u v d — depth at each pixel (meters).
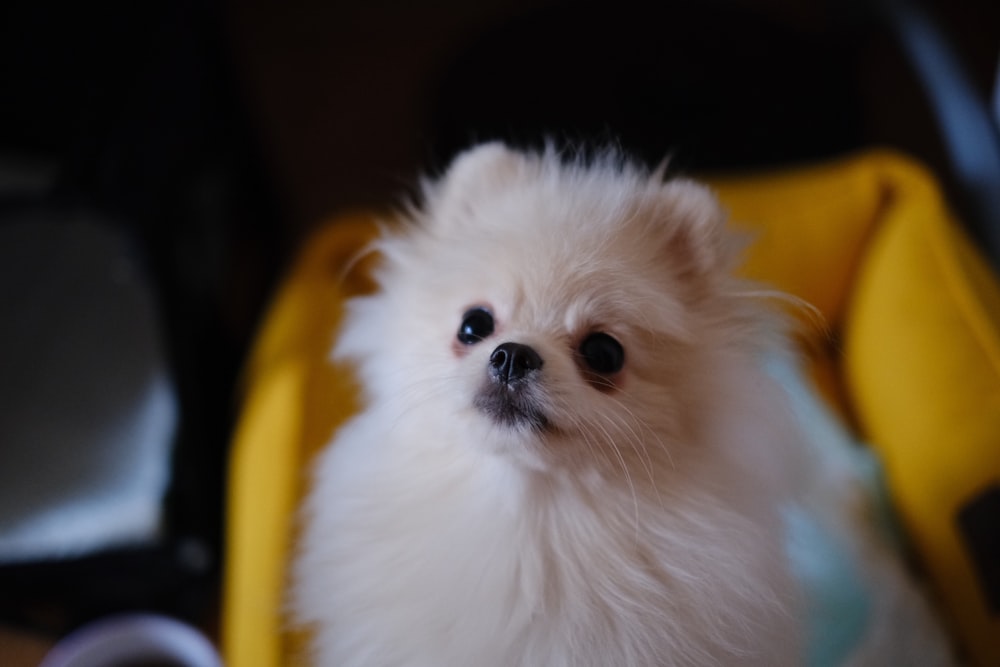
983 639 0.51
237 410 0.65
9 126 0.69
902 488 0.56
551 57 0.74
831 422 0.57
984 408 0.52
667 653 0.42
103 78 0.67
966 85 0.59
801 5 0.91
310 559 0.46
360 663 0.43
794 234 0.62
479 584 0.42
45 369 0.60
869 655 0.51
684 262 0.45
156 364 0.60
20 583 0.57
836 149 0.73
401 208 0.68
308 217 0.90
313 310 0.58
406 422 0.44
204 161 0.68
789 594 0.45
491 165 0.46
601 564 0.42
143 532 0.56
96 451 0.58
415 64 1.00
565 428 0.40
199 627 0.62
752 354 0.45
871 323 0.60
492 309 0.42
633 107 0.70
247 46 1.00
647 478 0.42
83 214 0.63
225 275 0.69
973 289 0.55
